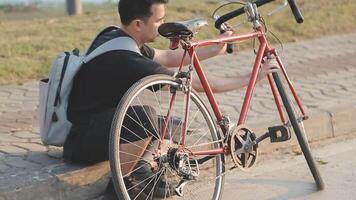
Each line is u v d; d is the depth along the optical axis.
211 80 4.63
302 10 11.48
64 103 4.59
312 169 4.95
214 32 9.46
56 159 4.91
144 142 4.34
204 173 5.06
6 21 11.74
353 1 12.30
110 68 4.40
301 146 4.92
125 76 4.37
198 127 4.83
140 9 4.46
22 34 9.84
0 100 6.96
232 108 6.46
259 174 5.34
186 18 10.45
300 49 9.58
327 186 5.06
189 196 4.76
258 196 4.89
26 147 5.26
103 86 4.46
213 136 4.57
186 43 4.37
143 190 4.37
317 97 6.92
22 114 6.41
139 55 4.43
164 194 4.43
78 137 4.60
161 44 8.65
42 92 4.71
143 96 4.44
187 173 4.32
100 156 4.56
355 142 6.17
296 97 5.13
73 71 4.49
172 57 4.95
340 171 5.39
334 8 11.73
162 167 4.32
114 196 4.73
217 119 4.60
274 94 5.02
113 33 4.58
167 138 4.34
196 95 4.45
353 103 6.65
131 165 4.34
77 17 11.52
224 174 4.66
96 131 4.45
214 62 8.77
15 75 7.87
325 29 10.70
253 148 4.68
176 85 4.32
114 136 4.02
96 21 10.88
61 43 9.13
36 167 4.71
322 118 6.16
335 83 7.64
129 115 4.26
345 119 6.36
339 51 9.52
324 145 6.06
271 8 11.26
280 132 4.88
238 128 4.59
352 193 4.92
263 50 4.86
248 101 4.77
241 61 8.83
